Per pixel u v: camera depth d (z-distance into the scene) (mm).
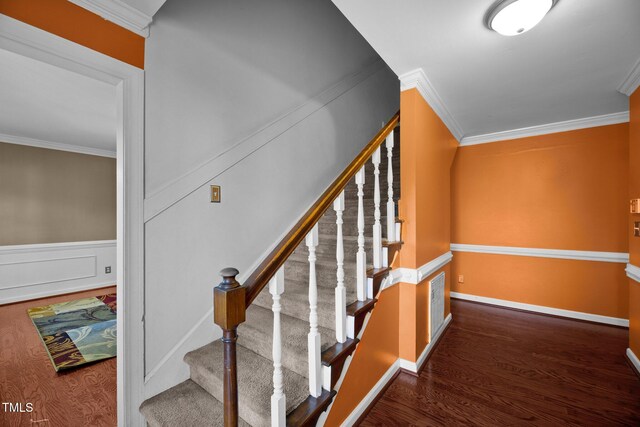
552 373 2109
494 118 3014
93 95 2605
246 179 2002
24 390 1940
